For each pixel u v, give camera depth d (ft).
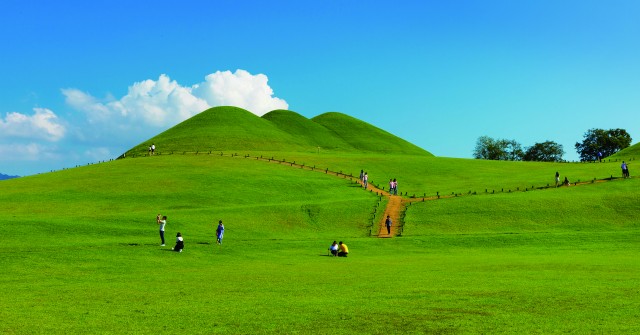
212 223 197.77
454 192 274.16
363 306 66.54
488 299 69.97
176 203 245.45
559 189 255.91
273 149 538.88
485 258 129.39
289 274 101.09
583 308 63.36
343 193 279.28
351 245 163.63
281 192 277.85
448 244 164.14
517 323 56.85
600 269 100.32
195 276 99.14
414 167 374.02
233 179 298.35
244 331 55.06
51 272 102.68
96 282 91.56
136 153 497.87
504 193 254.68
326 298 72.49
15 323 57.88
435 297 71.92
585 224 198.70
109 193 259.80
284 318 60.39
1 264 107.96
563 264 110.32
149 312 63.98
